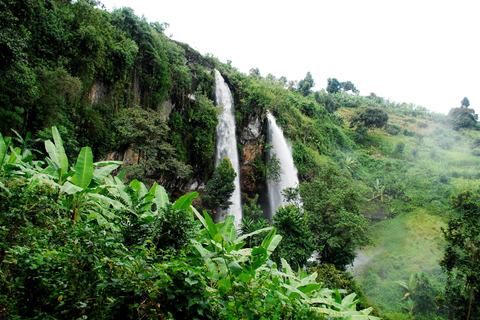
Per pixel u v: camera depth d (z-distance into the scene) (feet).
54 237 12.32
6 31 34.27
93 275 10.12
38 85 45.65
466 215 56.75
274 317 12.25
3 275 10.61
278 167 115.24
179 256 13.39
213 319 11.64
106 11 73.51
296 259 53.36
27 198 14.33
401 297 84.48
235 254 15.03
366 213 139.74
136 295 10.59
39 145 42.06
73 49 57.31
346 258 65.46
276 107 138.31
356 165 167.73
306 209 76.84
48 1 55.26
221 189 80.84
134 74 73.31
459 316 56.44
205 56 110.11
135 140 61.77
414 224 126.72
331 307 16.49
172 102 88.02
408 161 181.88
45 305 10.21
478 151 189.78
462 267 54.54
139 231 15.01
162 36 88.38
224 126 107.55
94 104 62.49
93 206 18.15
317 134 164.86
